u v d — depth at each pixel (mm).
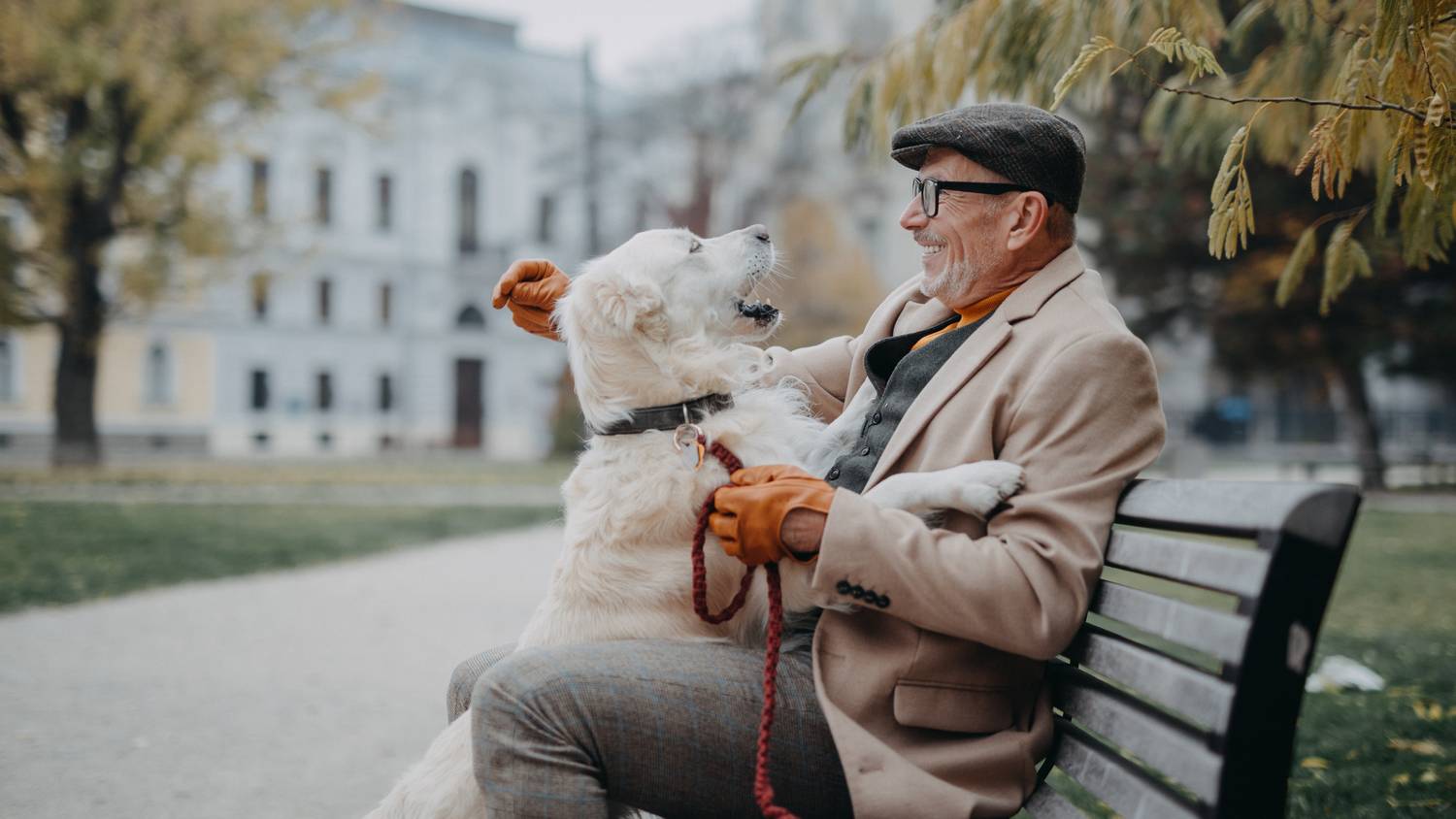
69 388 23250
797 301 30484
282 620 7746
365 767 4410
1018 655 1978
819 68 4453
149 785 4156
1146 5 3244
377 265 42438
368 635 7242
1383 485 19953
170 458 35594
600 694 1964
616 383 2533
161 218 22906
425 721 5109
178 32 21641
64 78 19688
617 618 2314
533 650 2066
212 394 39312
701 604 2131
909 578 1849
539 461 35875
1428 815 3342
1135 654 1755
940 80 3943
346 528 13609
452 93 43719
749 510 1976
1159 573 1721
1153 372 2008
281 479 22969
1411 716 4508
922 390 2266
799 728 2016
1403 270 16672
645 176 38594
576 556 2406
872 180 38375
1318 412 37656
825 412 2994
